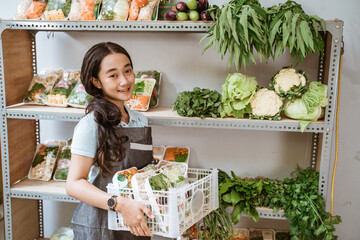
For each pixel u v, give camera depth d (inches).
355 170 98.7
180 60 100.3
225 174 93.4
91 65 61.1
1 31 88.0
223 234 82.9
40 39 103.8
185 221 57.2
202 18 80.4
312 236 82.9
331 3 92.5
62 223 112.0
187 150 101.3
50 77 99.8
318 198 82.7
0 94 90.7
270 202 85.7
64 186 96.3
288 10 76.3
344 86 95.5
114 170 63.1
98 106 60.6
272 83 84.0
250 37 76.7
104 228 63.9
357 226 101.0
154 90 97.7
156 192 55.6
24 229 103.5
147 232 55.1
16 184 97.3
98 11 87.7
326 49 90.1
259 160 102.1
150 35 100.2
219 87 100.0
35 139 107.6
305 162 100.3
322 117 86.0
